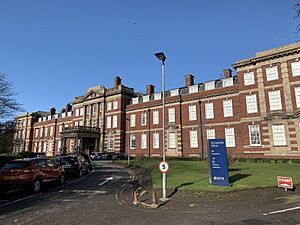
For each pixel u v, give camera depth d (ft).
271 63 99.09
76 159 67.00
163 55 43.42
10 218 27.02
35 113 250.16
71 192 43.50
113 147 157.69
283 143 91.45
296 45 93.35
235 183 42.45
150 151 141.69
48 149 217.77
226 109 115.55
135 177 65.10
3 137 99.71
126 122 157.07
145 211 29.32
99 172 78.74
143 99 154.71
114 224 24.36
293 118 90.48
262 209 28.73
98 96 172.45
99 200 36.14
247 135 100.94
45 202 35.32
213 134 117.70
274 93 96.63
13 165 42.75
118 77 170.30
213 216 26.66
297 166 70.85
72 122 197.98
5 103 83.20
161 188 42.11
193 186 41.47
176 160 108.37
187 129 127.44
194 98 127.13
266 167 67.82
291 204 30.27
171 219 25.80
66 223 24.90
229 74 124.16
